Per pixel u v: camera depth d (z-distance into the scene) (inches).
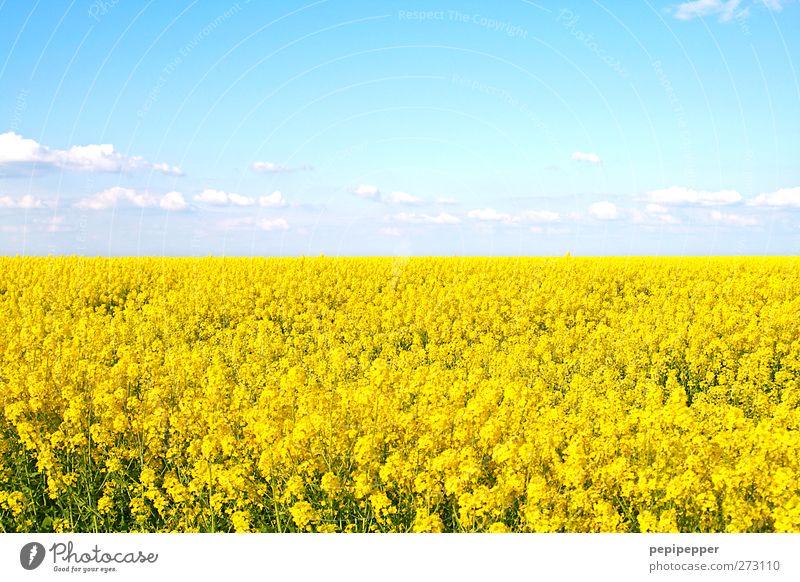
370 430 267.1
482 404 265.3
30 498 251.8
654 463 230.4
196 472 239.3
